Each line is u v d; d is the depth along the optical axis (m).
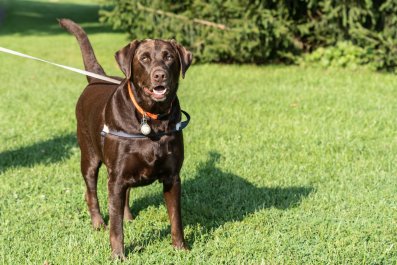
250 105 9.68
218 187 5.98
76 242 4.54
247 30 12.79
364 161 6.68
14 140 7.77
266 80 12.04
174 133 4.08
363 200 5.49
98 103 4.56
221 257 4.30
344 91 10.72
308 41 13.88
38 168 6.55
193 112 9.13
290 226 4.86
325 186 5.94
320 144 7.38
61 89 11.51
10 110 9.53
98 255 4.30
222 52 13.81
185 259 4.26
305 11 13.42
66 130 8.29
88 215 5.22
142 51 3.99
